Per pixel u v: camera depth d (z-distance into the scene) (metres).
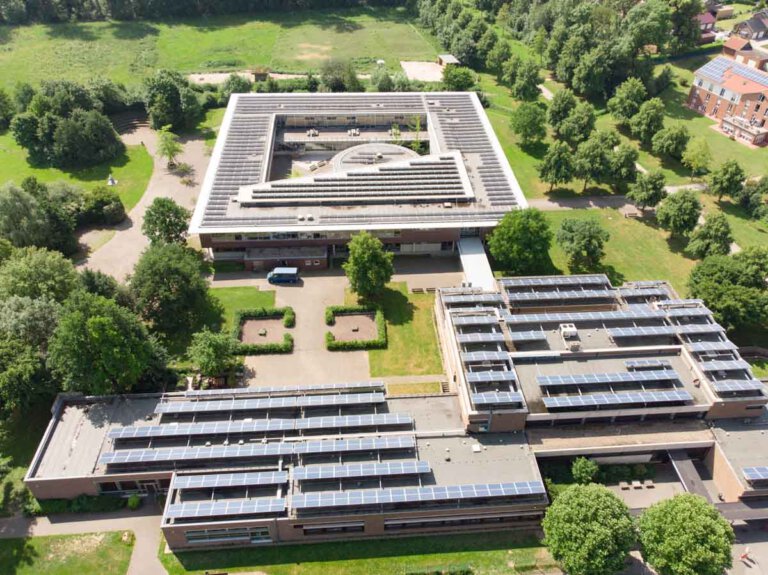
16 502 85.50
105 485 85.19
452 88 198.00
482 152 153.62
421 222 128.88
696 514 73.25
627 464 91.31
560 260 133.75
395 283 126.12
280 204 132.25
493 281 121.38
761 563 80.12
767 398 90.25
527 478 83.12
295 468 82.25
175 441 87.19
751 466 85.31
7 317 93.75
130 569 78.31
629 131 183.88
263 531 80.06
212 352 97.81
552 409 88.94
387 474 81.69
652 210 150.50
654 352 98.12
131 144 174.75
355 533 82.50
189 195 152.62
